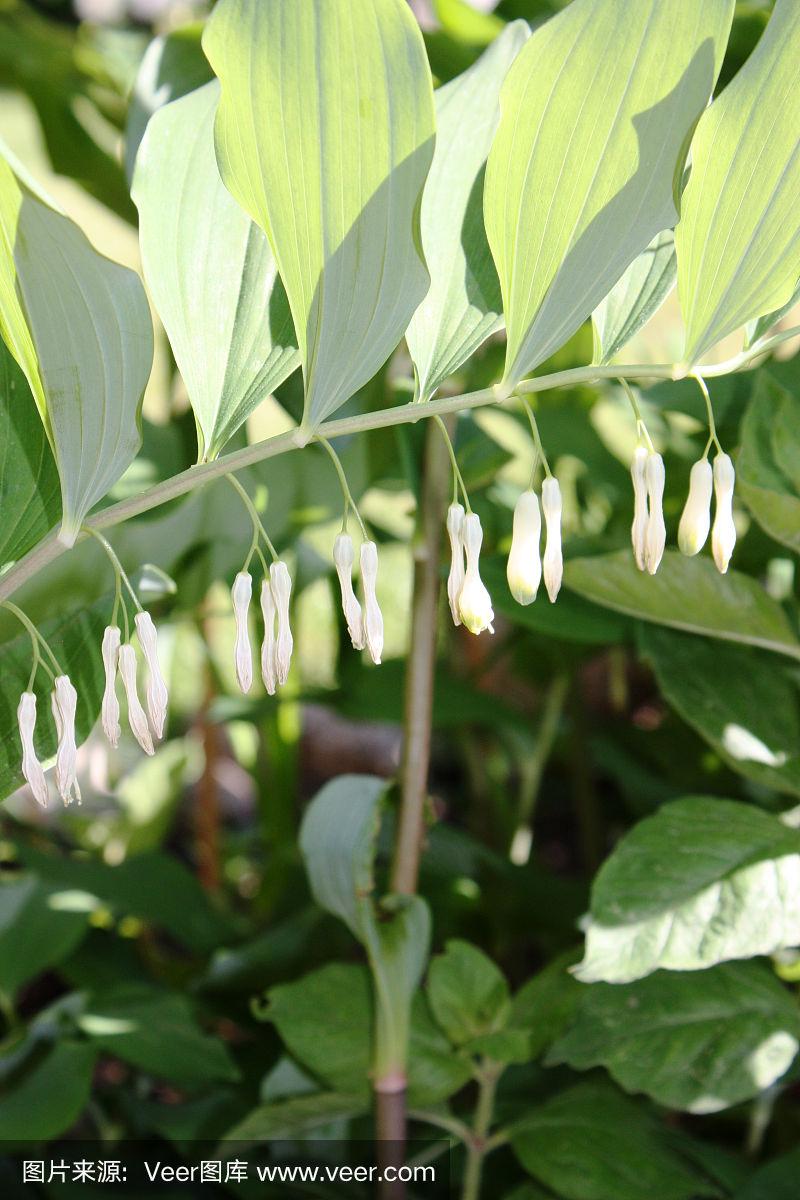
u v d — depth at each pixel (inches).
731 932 22.0
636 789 32.2
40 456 21.5
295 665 32.1
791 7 18.5
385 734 51.0
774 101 18.8
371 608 19.7
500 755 43.1
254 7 18.3
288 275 19.4
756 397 23.0
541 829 45.2
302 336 19.6
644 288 20.6
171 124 20.6
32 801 40.4
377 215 19.1
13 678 21.7
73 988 37.6
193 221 20.6
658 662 24.4
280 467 25.6
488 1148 24.5
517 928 30.6
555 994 24.2
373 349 19.7
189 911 31.0
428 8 29.4
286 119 18.8
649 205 19.3
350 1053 24.0
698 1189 23.6
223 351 20.5
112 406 19.6
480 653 38.8
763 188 19.2
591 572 23.1
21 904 28.3
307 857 23.9
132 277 19.0
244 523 25.7
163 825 35.8
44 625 22.0
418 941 23.4
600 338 20.5
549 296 19.6
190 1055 26.0
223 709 33.2
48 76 32.2
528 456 35.4
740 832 22.7
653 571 19.8
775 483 22.7
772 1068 22.6
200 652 35.2
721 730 23.9
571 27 18.6
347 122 18.7
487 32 25.5
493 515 26.4
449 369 20.4
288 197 19.1
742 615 23.1
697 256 19.5
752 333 20.2
